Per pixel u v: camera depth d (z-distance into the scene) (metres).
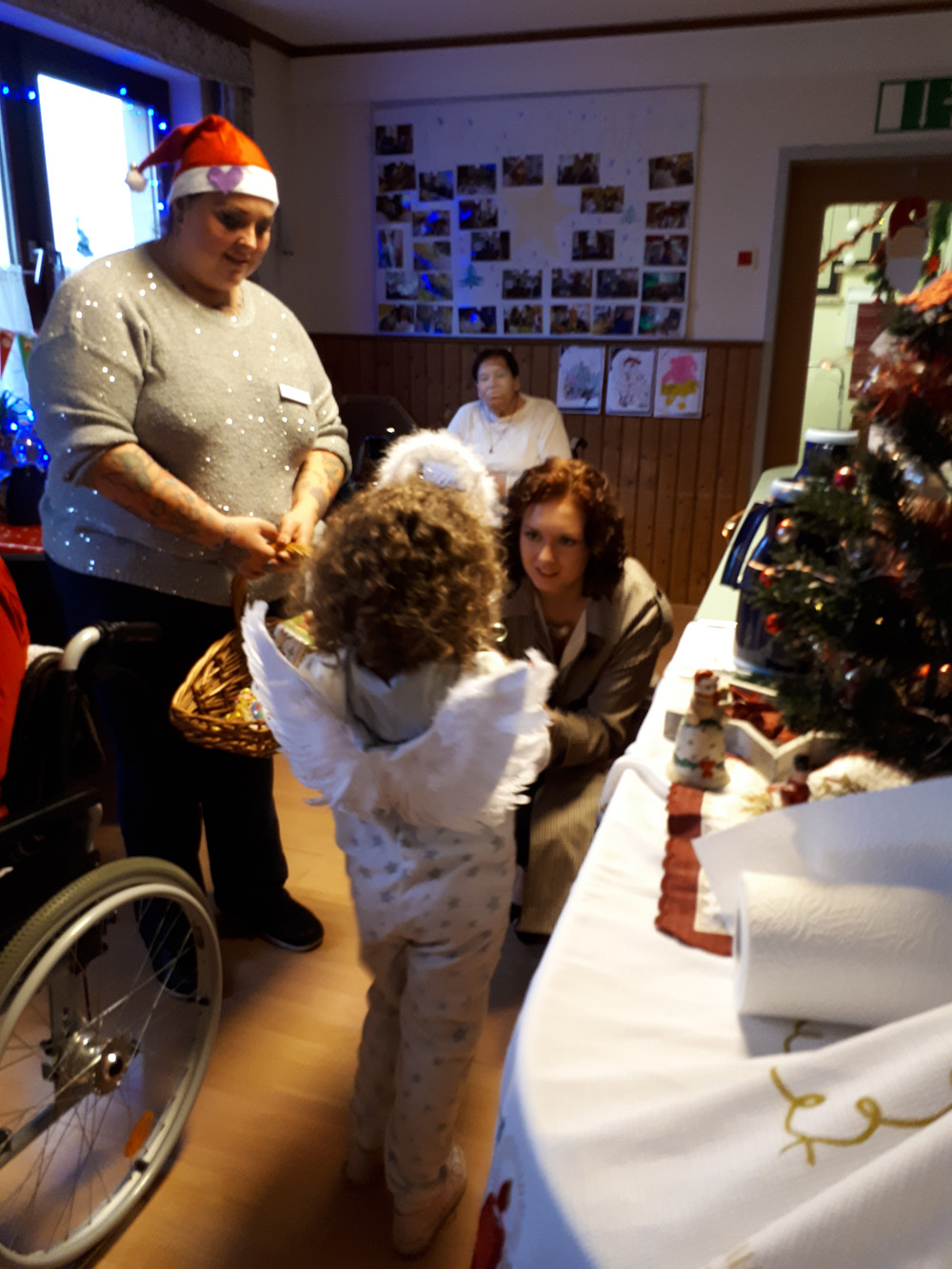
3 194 2.96
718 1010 0.71
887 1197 0.47
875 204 4.02
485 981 1.15
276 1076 1.61
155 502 1.48
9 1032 1.09
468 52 4.18
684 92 3.98
